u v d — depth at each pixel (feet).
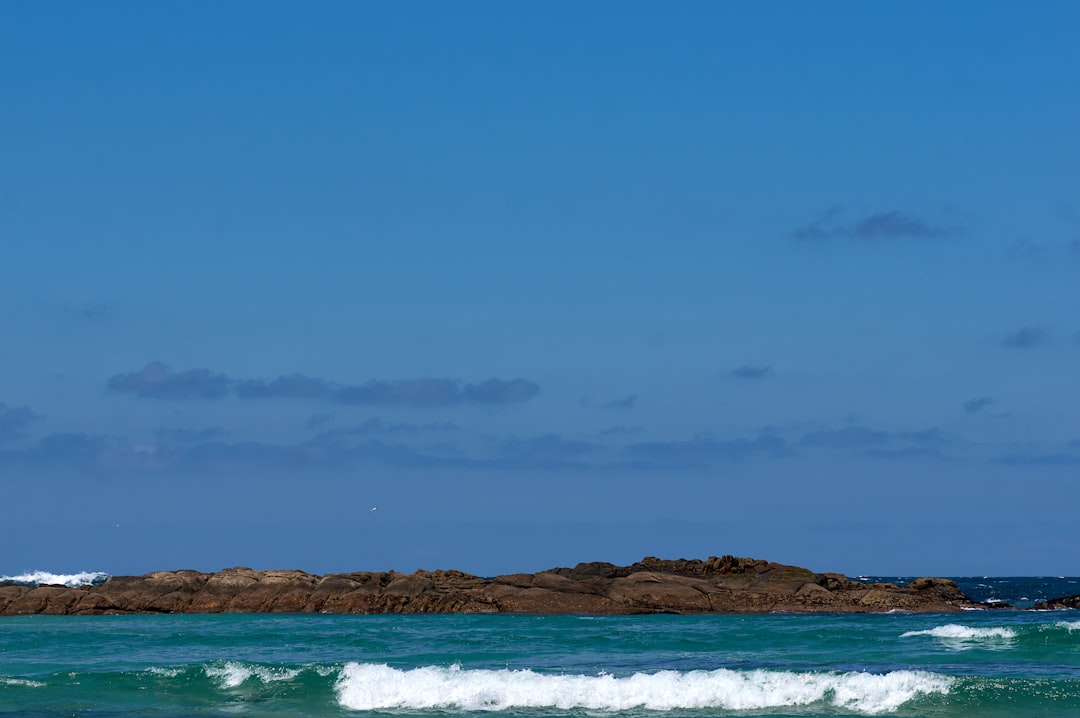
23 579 448.24
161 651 197.26
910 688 133.28
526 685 136.56
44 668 173.68
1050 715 123.44
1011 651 182.09
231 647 202.18
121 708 134.10
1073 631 202.18
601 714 129.08
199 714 130.62
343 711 132.16
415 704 135.03
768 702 132.16
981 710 125.80
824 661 172.76
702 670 154.40
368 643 206.39
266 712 131.85
